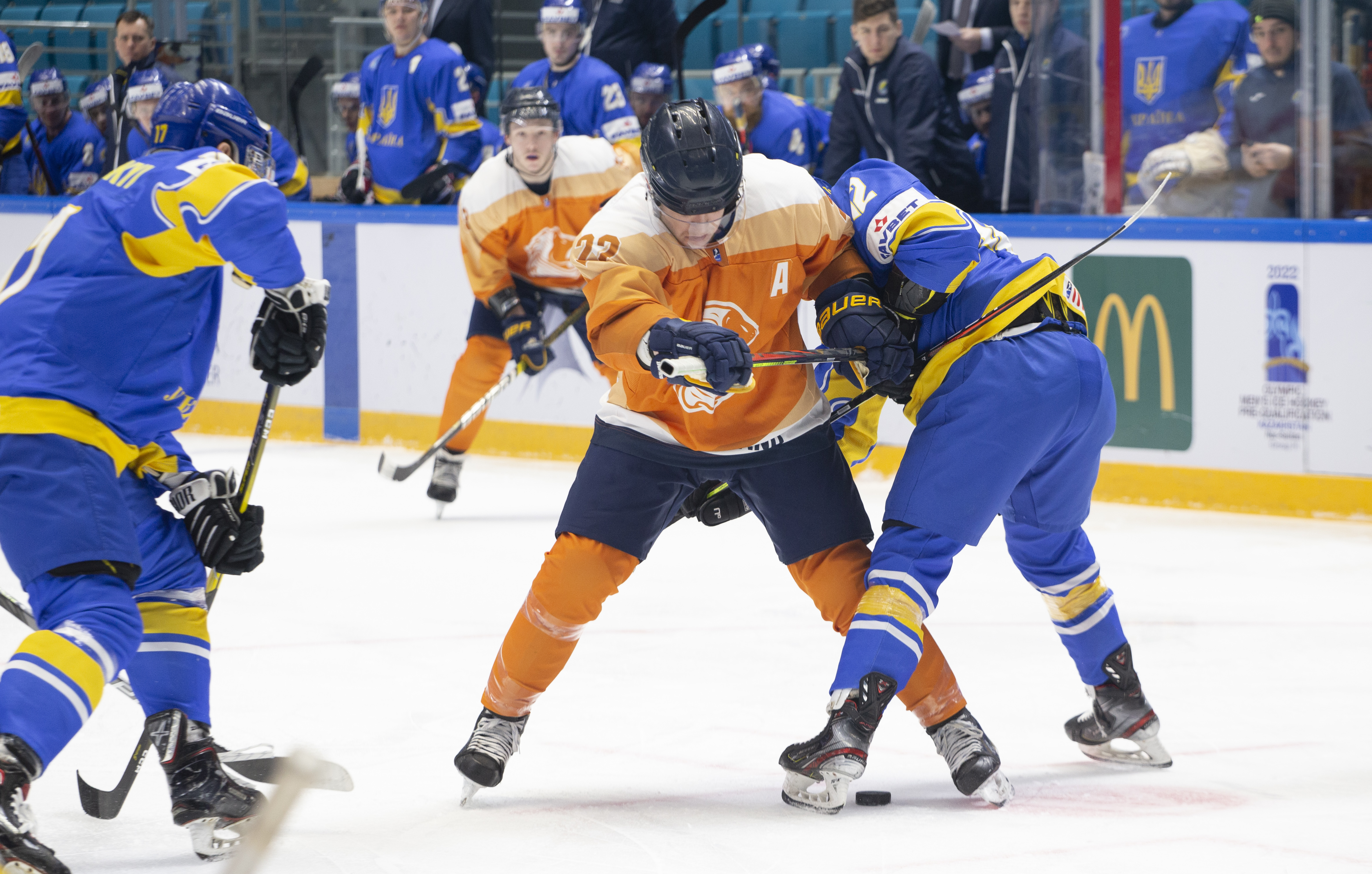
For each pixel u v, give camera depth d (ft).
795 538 19.13
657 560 35.81
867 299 18.38
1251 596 31.01
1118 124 42.50
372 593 32.35
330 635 28.50
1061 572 20.02
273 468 50.14
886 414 46.11
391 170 54.49
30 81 64.03
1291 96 39.60
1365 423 38.58
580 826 17.90
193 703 16.87
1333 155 39.50
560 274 40.91
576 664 26.20
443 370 52.75
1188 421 41.11
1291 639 27.37
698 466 18.80
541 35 51.03
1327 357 38.88
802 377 19.02
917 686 18.57
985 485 18.08
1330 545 36.06
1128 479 42.22
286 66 61.16
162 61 59.16
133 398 16.46
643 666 25.98
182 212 15.84
